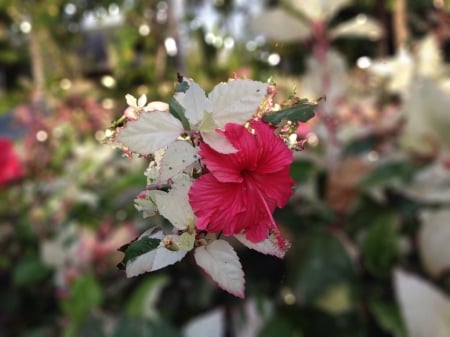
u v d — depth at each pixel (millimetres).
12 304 1136
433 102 994
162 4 1771
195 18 1692
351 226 1010
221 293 993
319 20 1124
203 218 304
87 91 1542
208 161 310
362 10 2795
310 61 1141
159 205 309
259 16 1141
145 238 312
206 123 318
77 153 1341
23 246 1210
